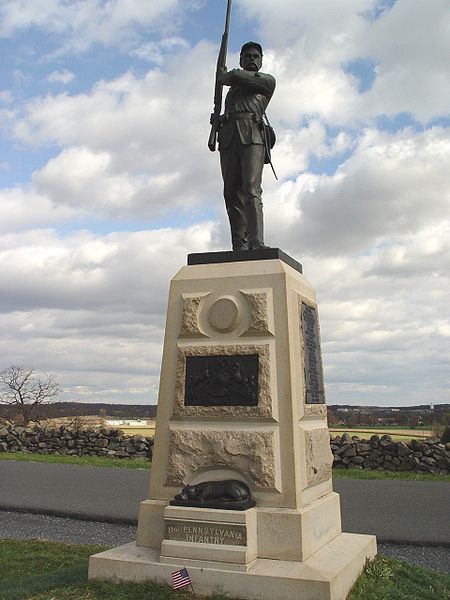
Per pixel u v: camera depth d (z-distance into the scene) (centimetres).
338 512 598
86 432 1862
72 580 511
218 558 470
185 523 489
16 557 690
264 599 447
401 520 950
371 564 550
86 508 1039
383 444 1509
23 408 3234
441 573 624
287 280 550
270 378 527
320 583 436
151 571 485
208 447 527
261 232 616
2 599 470
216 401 538
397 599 488
